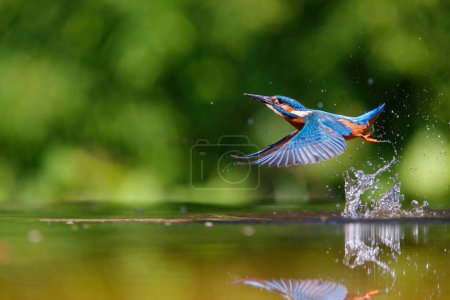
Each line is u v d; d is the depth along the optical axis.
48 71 14.58
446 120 14.41
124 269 4.55
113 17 14.62
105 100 14.66
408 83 14.48
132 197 13.92
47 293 3.80
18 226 7.20
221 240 6.02
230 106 14.83
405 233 6.69
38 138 14.41
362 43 14.48
